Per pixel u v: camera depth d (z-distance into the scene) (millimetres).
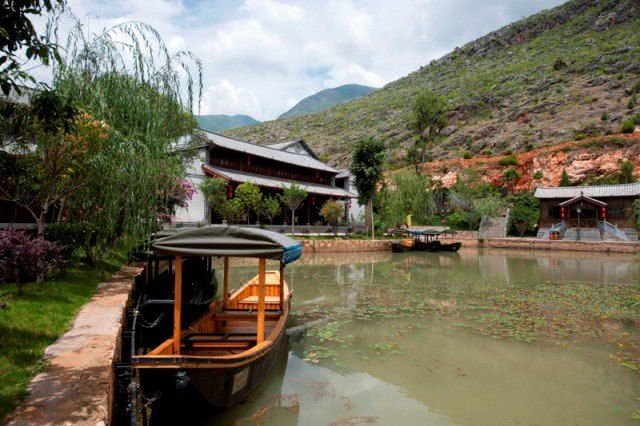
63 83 8320
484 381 6461
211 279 11609
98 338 5273
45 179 8469
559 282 16469
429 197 43969
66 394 3674
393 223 39750
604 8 97500
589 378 6578
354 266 21844
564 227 36750
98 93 8523
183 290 9047
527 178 47938
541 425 5109
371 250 30859
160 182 10203
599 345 8195
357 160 35469
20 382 3879
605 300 12648
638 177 40812
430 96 48031
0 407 3357
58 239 9109
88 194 9023
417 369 6953
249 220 31547
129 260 11953
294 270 19922
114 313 6531
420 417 5305
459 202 42594
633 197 35125
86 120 7852
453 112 74188
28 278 8195
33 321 5750
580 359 7430
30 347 4805
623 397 5871
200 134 16219
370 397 5871
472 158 55688
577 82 66875
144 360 4395
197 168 28047
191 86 10227
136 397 4699
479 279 17297
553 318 10367
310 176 40125
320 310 11305
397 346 8148
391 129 78688
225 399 5004
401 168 60125
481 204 40469
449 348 8047
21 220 13992
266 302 8836
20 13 3938
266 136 103062
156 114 9273
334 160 72625
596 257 27438
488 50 113062
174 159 10930
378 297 13164
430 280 16938
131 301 8391
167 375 4746
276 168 36281
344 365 7117
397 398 5840
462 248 35375
